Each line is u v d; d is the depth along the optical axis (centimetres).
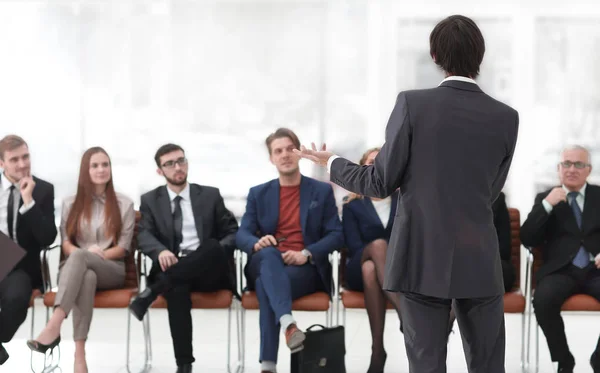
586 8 641
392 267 267
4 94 676
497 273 266
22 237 437
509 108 269
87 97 679
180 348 412
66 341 518
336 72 670
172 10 673
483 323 269
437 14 655
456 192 258
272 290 397
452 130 259
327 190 442
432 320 267
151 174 677
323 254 423
